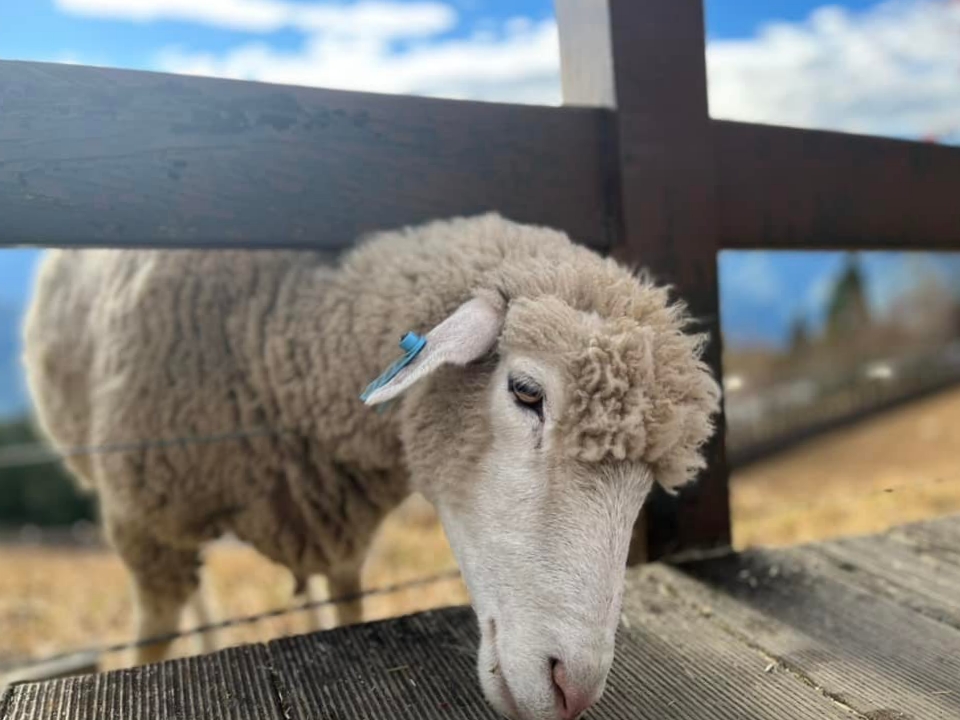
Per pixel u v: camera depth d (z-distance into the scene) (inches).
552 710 15.6
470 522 18.3
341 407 23.4
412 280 22.2
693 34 25.7
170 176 20.1
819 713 16.8
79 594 58.5
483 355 19.2
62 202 19.1
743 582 24.0
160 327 25.7
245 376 25.2
